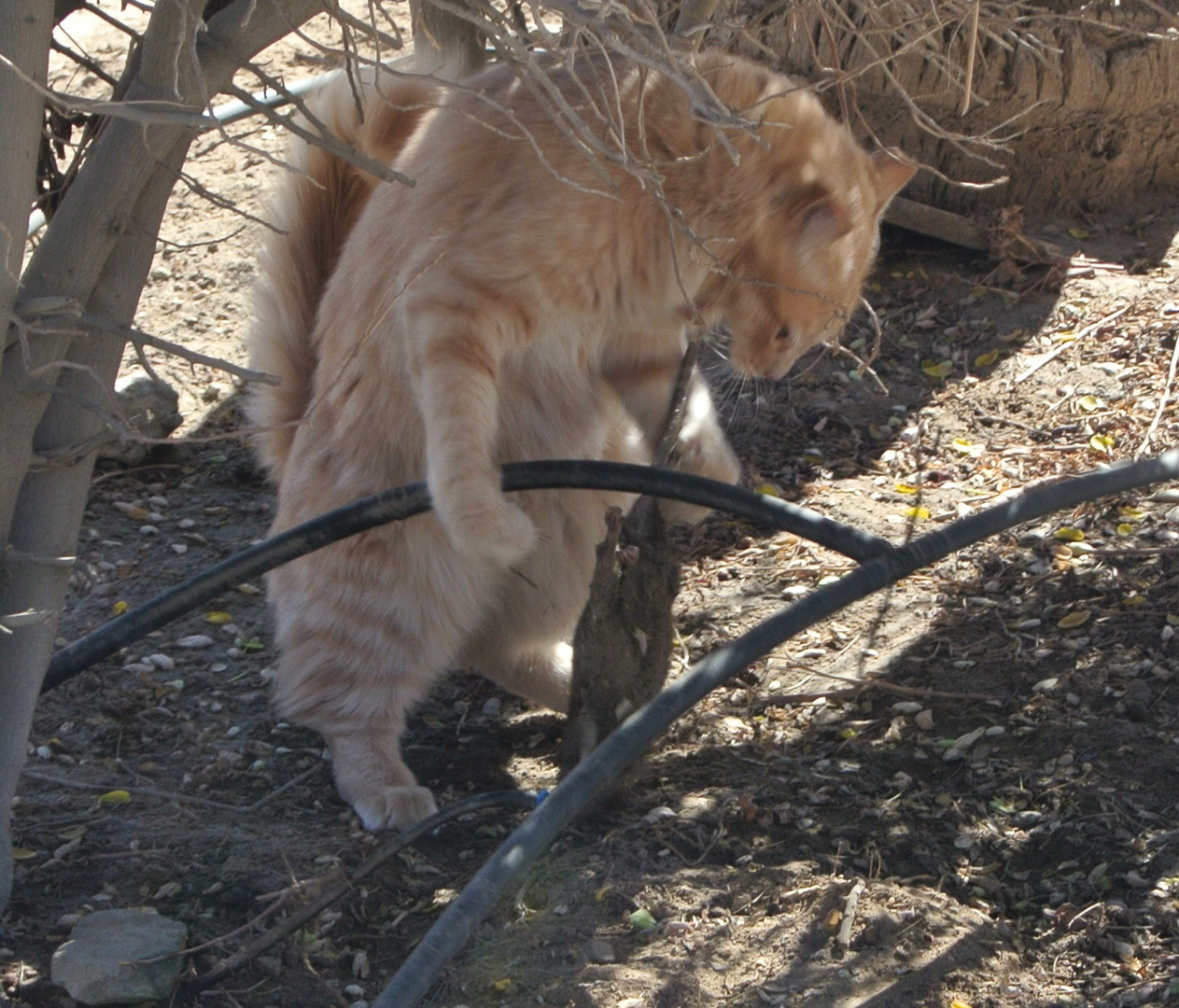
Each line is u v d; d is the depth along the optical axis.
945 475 2.71
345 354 2.41
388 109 2.40
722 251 2.33
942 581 2.57
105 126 2.21
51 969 2.19
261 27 2.17
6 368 2.17
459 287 2.29
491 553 2.26
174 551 2.69
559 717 2.51
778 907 2.25
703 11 2.33
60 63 3.54
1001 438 2.75
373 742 2.41
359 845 2.32
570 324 2.35
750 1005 2.18
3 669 2.22
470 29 2.53
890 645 2.51
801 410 2.82
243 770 2.42
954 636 2.51
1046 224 3.02
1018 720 2.41
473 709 2.53
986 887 2.28
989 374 2.83
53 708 2.47
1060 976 2.21
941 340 2.89
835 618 2.55
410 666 2.43
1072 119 2.98
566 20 2.16
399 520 2.31
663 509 2.30
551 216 2.28
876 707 2.45
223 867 2.29
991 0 2.44
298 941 2.24
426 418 2.29
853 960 2.21
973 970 2.21
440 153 2.32
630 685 2.32
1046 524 2.61
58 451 2.21
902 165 2.40
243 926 2.24
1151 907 2.25
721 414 2.81
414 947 2.24
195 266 3.04
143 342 2.15
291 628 2.44
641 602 2.30
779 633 2.18
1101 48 2.95
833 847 2.31
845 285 2.36
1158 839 2.29
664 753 2.42
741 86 2.31
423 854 2.32
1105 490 2.23
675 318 2.36
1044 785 2.35
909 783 2.37
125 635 2.29
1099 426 2.73
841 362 2.87
